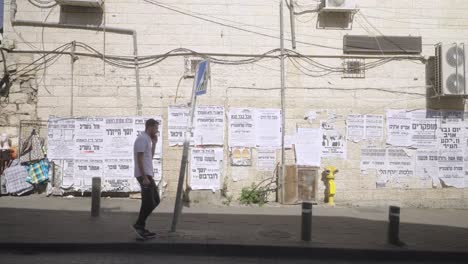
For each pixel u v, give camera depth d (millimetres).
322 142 11492
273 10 11555
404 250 7344
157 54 11352
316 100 11523
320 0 11578
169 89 11328
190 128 7949
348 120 11531
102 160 11148
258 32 11508
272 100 11445
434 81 11570
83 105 11242
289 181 11094
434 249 7449
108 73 11297
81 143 11164
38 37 11266
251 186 11305
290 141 11438
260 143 11367
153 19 11391
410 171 11609
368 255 7328
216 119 11312
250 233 8062
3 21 11398
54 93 11242
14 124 11203
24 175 11109
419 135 11641
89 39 11312
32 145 11133
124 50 11328
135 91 11320
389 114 11602
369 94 11609
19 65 11234
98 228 8023
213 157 11219
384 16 11727
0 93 11219
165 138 11258
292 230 8406
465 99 11727
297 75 11539
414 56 11656
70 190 11125
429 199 11625
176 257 6969
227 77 11422
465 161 11703
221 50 11438
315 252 7289
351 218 9789
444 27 11805
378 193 11547
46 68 11250
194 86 7957
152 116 11242
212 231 8109
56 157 11141
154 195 7336
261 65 11484
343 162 11516
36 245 6992
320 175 11469
